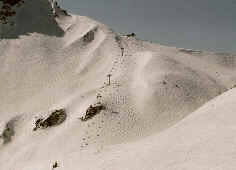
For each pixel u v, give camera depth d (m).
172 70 72.56
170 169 18.47
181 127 29.08
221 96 37.91
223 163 16.58
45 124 54.69
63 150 45.66
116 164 23.58
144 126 49.78
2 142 53.47
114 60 78.81
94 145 44.59
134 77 68.31
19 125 58.47
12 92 70.81
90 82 72.38
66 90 70.19
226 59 111.75
